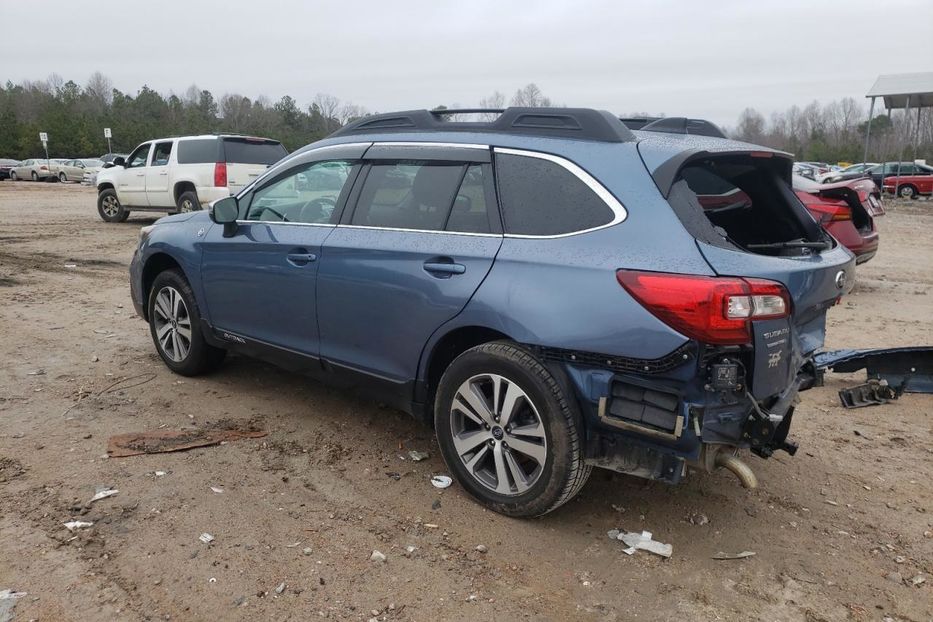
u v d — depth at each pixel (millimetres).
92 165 40062
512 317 3320
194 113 81625
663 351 2945
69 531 3266
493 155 3689
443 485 3857
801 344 3463
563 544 3348
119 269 10242
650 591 3025
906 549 3400
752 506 3760
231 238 4820
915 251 14000
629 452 3184
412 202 3936
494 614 2848
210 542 3234
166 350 5531
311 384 5383
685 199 3160
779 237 4031
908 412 5184
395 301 3820
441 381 3688
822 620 2877
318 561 3139
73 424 4480
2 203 22359
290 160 4719
